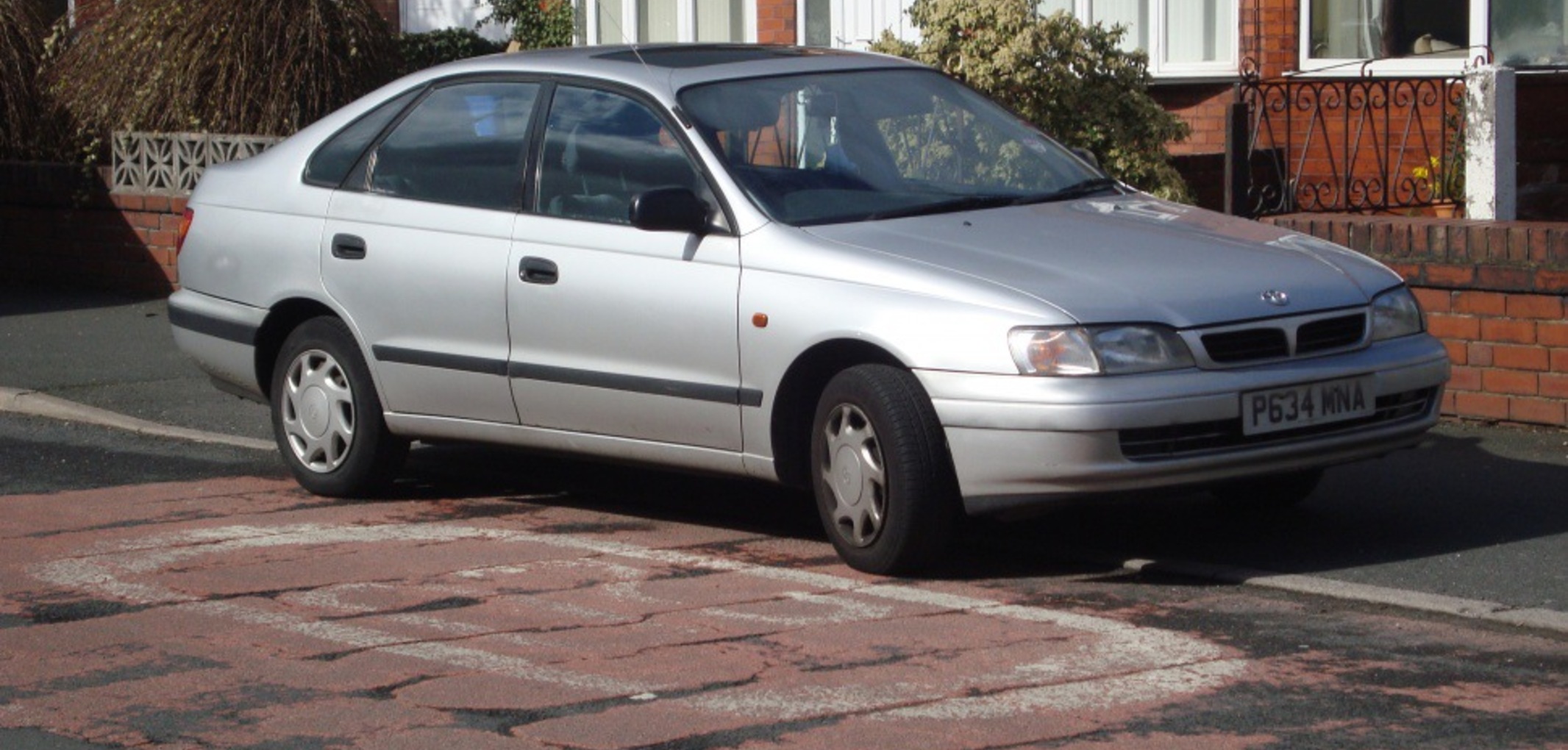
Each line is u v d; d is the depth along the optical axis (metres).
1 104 15.70
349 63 14.85
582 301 7.57
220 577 7.15
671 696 5.64
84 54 15.02
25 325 13.36
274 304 8.59
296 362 8.59
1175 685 5.67
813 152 7.64
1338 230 9.70
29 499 8.61
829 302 6.90
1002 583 6.90
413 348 8.14
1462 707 5.45
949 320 6.65
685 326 7.29
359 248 8.30
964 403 6.58
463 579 7.07
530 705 5.58
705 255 7.26
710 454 7.36
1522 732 5.22
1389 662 5.88
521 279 7.75
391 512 8.30
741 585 6.91
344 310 8.34
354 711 5.57
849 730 5.31
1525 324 9.14
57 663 6.10
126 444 9.92
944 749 5.15
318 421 8.53
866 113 7.90
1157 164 11.81
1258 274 6.96
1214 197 13.33
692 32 17.62
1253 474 6.77
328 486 8.54
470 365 7.94
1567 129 12.85
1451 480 8.38
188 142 14.27
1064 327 6.51
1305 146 11.13
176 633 6.41
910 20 14.16
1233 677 5.74
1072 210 7.58
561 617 6.53
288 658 6.11
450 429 8.16
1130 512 7.98
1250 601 6.63
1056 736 5.24
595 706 5.56
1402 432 7.09
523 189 7.91
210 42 14.54
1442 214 11.55
